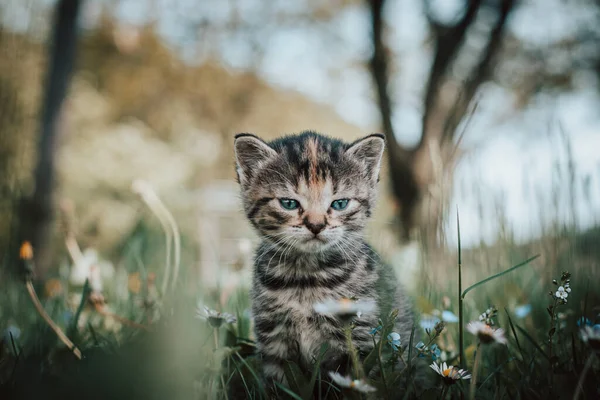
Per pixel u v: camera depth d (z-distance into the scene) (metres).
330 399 0.24
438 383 0.23
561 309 0.28
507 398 0.20
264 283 0.28
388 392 0.20
